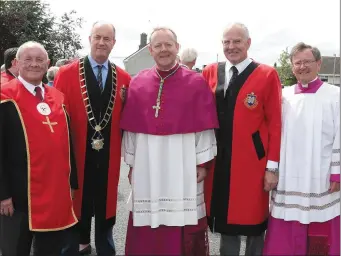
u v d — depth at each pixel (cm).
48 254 321
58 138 312
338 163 328
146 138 333
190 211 333
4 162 301
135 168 335
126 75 386
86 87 365
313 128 327
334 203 335
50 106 319
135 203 335
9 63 421
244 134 332
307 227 336
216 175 343
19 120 302
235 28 331
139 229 343
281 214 337
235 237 350
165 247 339
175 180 330
